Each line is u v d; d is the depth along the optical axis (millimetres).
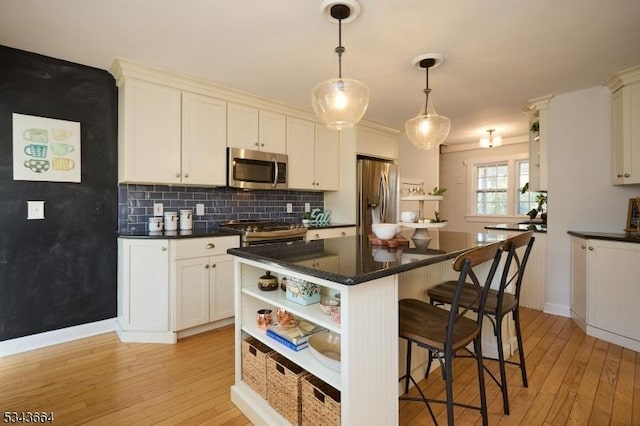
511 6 1839
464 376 2123
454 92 3234
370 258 1562
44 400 1828
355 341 1248
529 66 2629
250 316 1910
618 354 2416
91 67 2705
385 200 4402
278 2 1813
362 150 4207
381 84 3012
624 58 2490
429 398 1875
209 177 3047
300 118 3807
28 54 2443
